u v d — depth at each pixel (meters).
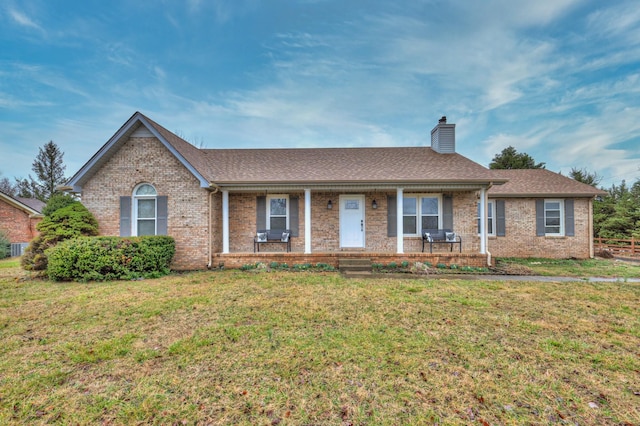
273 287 7.31
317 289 7.10
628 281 8.08
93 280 8.19
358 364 3.54
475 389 3.05
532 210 13.26
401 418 2.63
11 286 7.55
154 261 8.86
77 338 4.30
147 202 10.45
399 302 6.02
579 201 13.19
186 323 4.88
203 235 10.20
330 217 11.88
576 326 4.75
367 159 12.53
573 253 13.11
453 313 5.35
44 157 34.62
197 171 9.95
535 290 7.00
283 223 11.95
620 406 2.81
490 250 13.32
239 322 4.91
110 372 3.38
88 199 10.32
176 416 2.66
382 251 11.73
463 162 11.92
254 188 10.66
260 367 3.47
